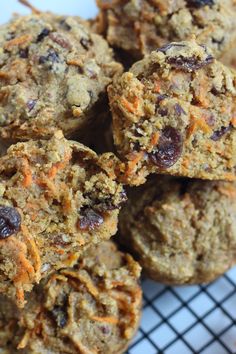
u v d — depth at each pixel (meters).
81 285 0.40
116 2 0.42
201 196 0.42
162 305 0.45
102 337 0.40
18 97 0.38
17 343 0.40
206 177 0.38
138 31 0.41
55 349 0.40
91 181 0.36
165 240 0.42
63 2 0.52
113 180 0.37
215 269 0.42
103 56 0.41
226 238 0.42
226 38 0.41
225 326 0.45
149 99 0.36
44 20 0.42
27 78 0.39
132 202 0.43
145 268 0.43
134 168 0.36
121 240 0.43
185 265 0.42
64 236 0.36
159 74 0.37
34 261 0.35
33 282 0.36
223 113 0.37
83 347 0.40
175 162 0.37
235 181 0.42
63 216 0.36
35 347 0.39
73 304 0.40
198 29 0.41
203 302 0.46
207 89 0.37
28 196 0.35
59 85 0.39
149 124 0.36
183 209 0.42
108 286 0.40
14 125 0.38
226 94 0.37
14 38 0.40
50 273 0.39
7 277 0.35
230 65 0.44
